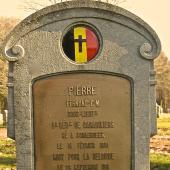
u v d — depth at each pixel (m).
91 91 2.53
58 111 2.53
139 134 2.54
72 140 2.54
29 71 2.53
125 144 2.54
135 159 2.54
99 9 2.50
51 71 2.52
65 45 2.52
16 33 2.51
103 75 2.53
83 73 2.53
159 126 9.04
